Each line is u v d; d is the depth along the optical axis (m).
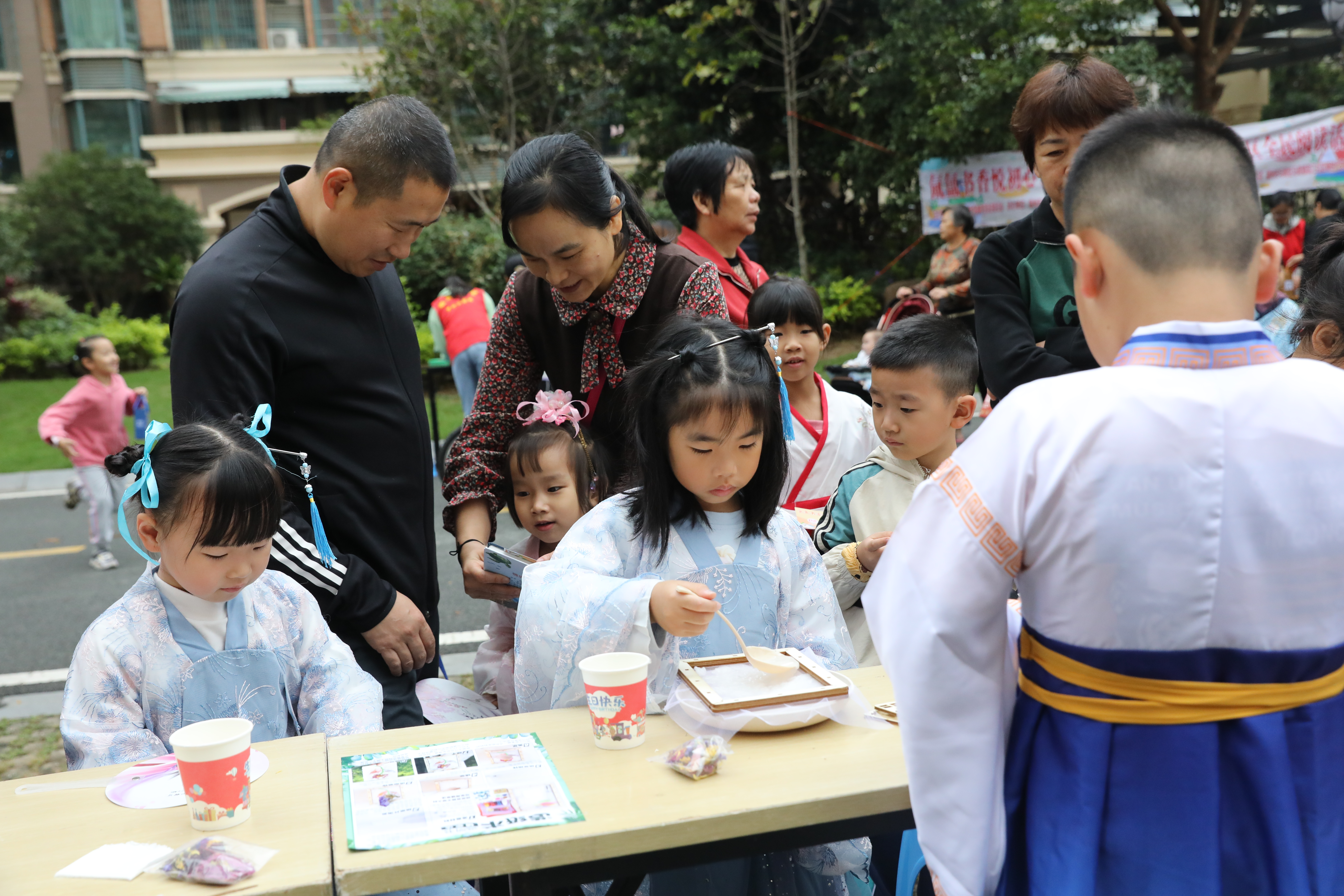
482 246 13.55
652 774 1.40
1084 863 1.09
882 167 11.65
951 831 1.16
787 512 2.00
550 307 2.55
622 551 1.86
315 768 1.46
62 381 14.79
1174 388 1.06
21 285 17.61
